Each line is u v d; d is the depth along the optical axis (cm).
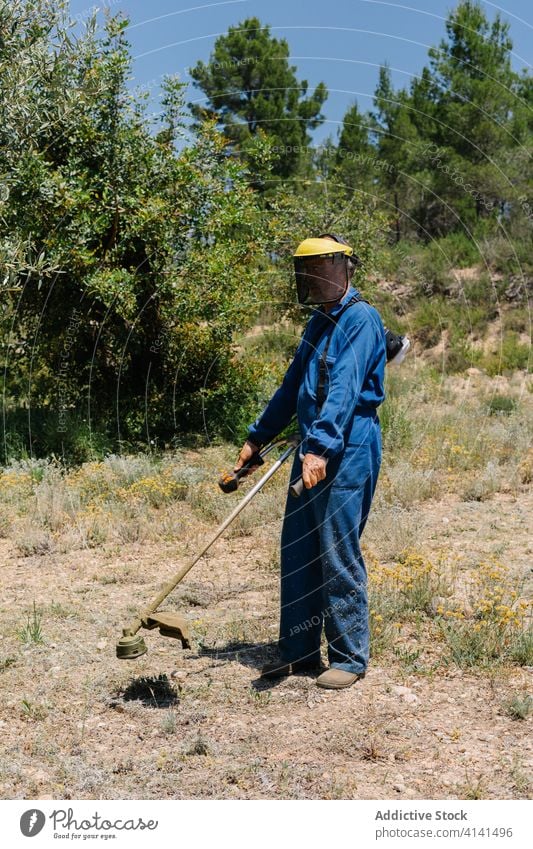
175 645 427
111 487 743
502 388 1395
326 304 369
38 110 745
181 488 732
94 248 950
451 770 305
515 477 800
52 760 316
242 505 368
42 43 737
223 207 967
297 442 375
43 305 980
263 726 341
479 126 1659
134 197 927
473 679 380
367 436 367
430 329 1625
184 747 324
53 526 654
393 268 1655
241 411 993
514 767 303
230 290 991
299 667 392
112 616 466
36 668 396
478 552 584
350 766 310
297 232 1066
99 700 364
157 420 985
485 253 1759
